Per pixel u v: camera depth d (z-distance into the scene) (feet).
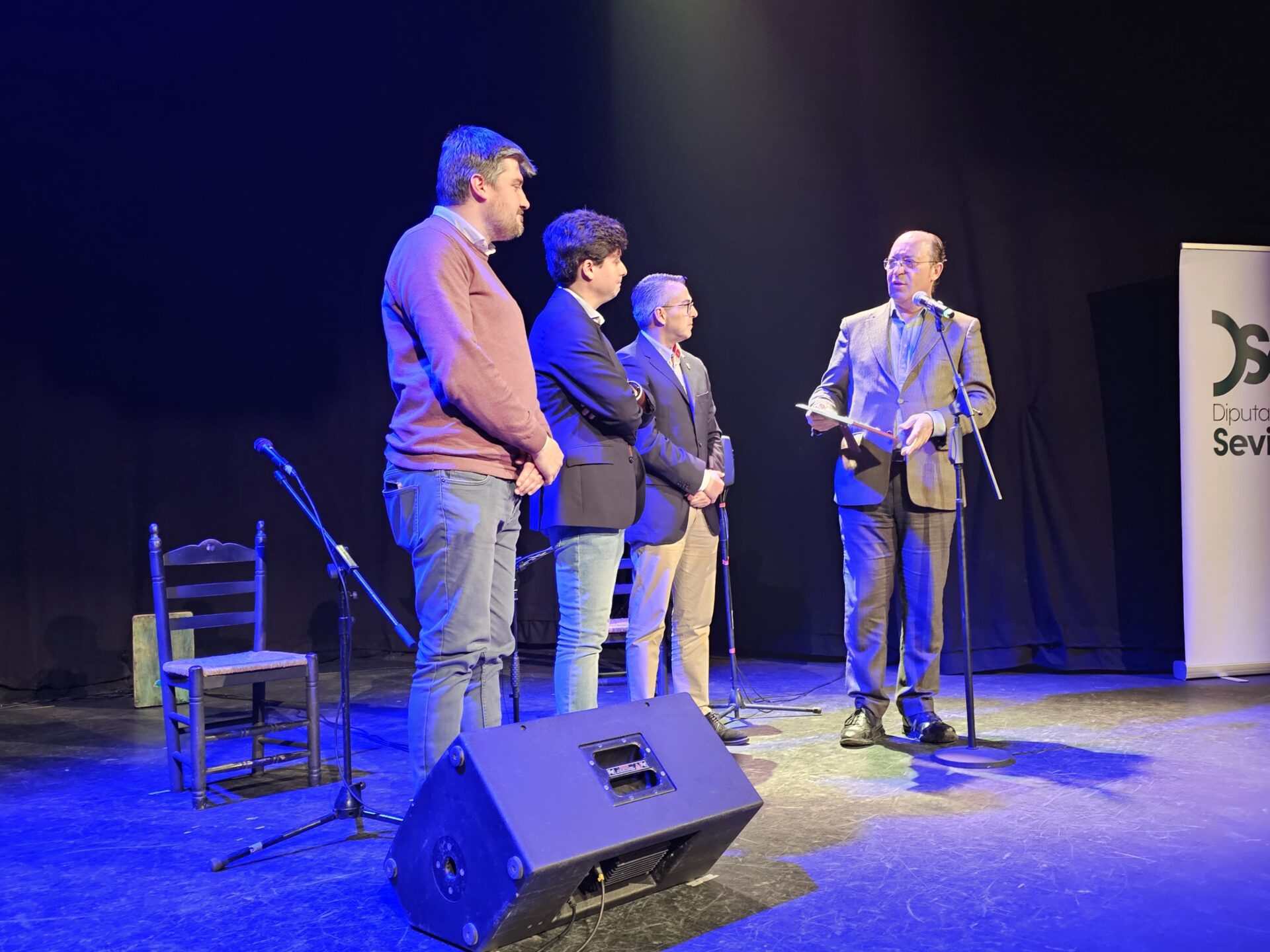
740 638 18.20
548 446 7.47
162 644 10.61
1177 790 9.16
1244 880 7.02
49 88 16.15
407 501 7.25
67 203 16.34
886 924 6.39
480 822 5.86
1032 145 16.38
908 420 10.97
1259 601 15.03
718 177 18.01
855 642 11.39
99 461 16.67
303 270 18.35
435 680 7.22
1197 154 15.99
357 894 7.11
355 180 18.54
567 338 8.66
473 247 7.44
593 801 6.05
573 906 6.43
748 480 18.06
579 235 9.11
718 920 6.49
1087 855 7.54
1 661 15.71
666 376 11.42
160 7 17.04
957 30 16.62
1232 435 14.99
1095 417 16.17
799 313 17.57
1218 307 15.01
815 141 17.37
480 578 7.20
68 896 7.30
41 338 16.14
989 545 16.24
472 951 6.04
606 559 8.65
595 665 8.66
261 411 18.12
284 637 18.33
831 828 8.29
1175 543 15.93
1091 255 16.21
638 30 18.22
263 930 6.56
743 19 17.71
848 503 11.37
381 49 18.45
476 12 18.51
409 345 7.33
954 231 16.62
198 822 9.18
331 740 12.48
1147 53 16.05
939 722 11.25
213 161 17.57
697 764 6.72
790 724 12.54
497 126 18.60
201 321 17.56
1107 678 15.31
